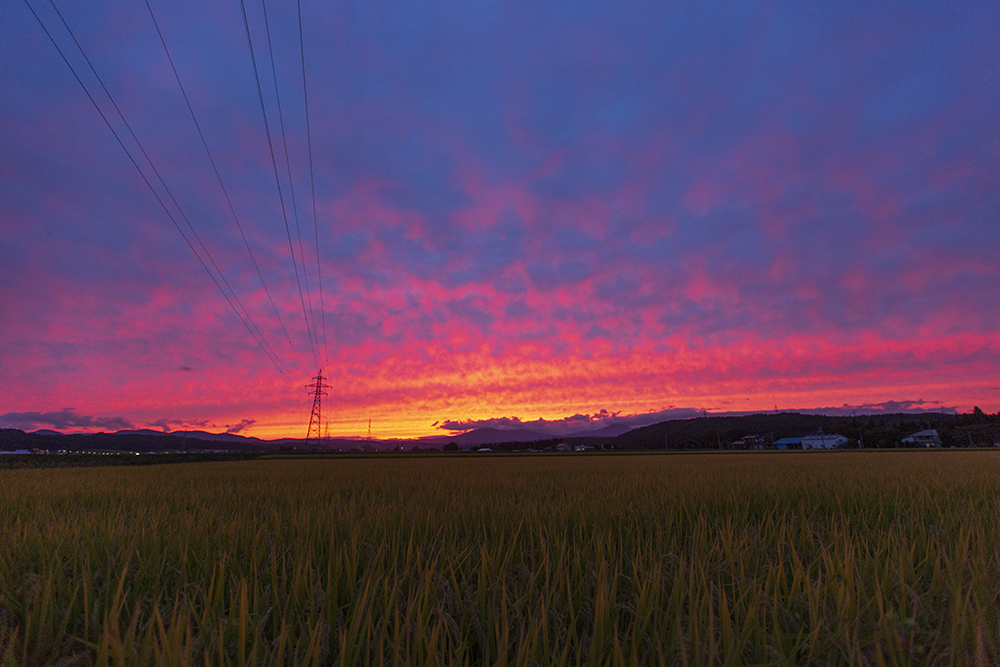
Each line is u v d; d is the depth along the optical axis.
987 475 9.23
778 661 1.83
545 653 1.93
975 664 1.78
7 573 2.87
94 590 2.57
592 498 6.32
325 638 2.03
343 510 5.52
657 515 4.68
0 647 1.98
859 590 2.41
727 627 1.90
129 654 1.82
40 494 7.82
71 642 2.06
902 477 8.91
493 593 2.45
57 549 3.17
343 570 3.09
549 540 3.57
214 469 17.73
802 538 3.64
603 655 1.95
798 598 2.38
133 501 6.83
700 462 19.06
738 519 4.75
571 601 2.26
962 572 2.74
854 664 1.85
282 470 16.67
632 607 2.28
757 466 14.52
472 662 2.12
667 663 1.92
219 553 3.24
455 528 4.18
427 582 2.41
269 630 2.28
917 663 1.88
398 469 16.64
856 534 3.89
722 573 2.82
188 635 1.73
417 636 1.90
